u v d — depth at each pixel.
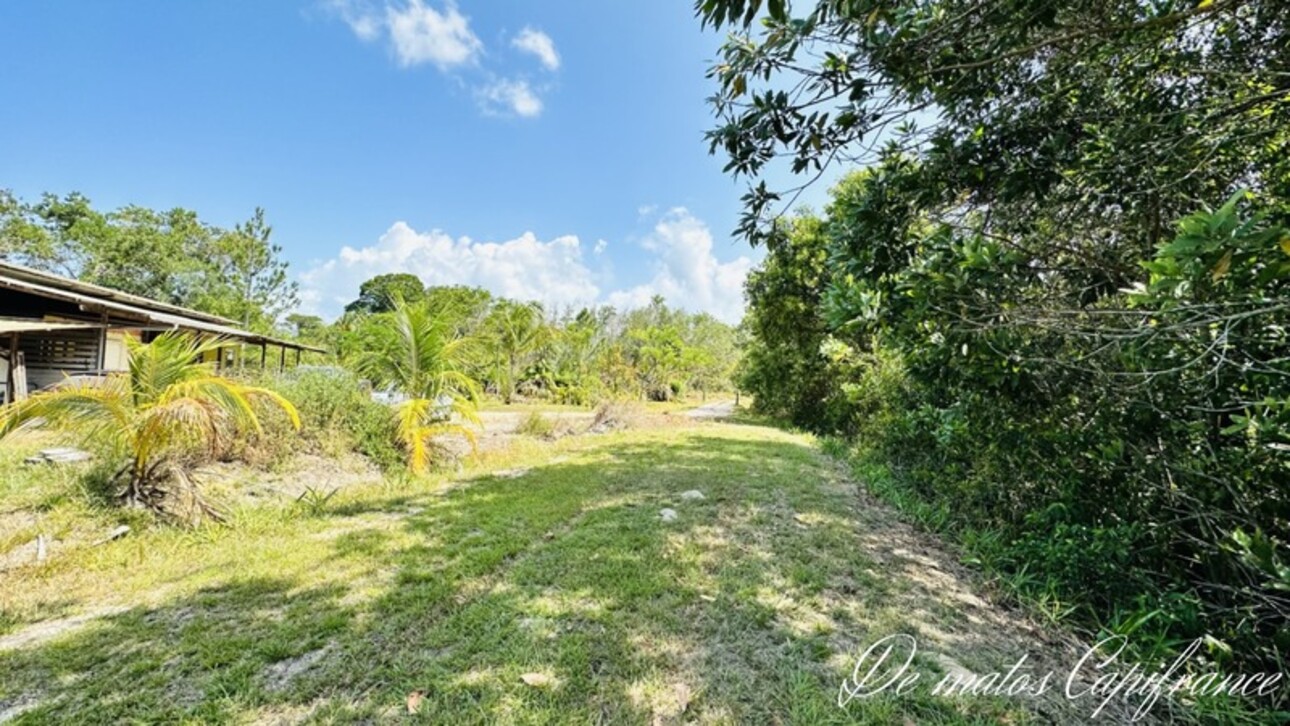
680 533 3.68
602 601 2.56
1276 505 2.28
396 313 7.10
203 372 4.39
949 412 4.20
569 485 5.25
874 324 3.07
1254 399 2.32
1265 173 2.41
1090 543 2.80
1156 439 2.89
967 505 4.29
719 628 2.33
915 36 1.98
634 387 22.84
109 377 4.01
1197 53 2.38
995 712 1.82
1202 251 1.37
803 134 2.22
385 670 1.95
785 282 12.20
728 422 13.83
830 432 11.55
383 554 3.19
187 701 1.76
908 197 2.69
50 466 4.33
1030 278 2.84
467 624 2.31
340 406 6.46
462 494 4.84
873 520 4.32
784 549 3.41
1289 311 1.72
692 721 1.71
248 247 23.59
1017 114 2.46
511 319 20.62
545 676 1.92
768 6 1.69
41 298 10.27
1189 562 2.71
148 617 2.36
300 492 4.95
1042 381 3.04
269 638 2.17
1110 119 2.49
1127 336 2.04
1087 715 1.85
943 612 2.61
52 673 1.92
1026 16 1.85
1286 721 1.81
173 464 3.96
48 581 2.74
